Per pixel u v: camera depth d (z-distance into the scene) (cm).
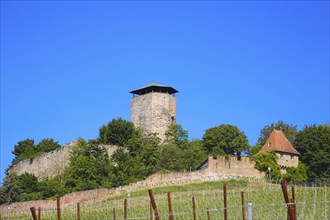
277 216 5706
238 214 5994
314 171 11075
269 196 7662
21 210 9519
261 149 10919
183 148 11381
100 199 9206
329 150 11112
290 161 10731
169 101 12144
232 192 8200
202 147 11656
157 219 4628
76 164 10194
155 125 11931
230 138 11644
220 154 11406
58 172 11706
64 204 9388
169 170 10338
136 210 7356
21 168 12688
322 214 6000
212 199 7662
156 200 7994
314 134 11231
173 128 11756
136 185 9669
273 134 10906
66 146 11712
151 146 10706
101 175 10062
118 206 7962
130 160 10294
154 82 12344
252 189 8506
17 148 13812
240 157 10169
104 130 11712
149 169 10244
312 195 7631
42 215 8150
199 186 9206
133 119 12225
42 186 10212
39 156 12294
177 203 7538
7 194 10000
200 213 6347
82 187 9756
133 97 12362
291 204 4466
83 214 7606
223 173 9944
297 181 10194
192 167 10481
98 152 10844
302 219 5716
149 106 12019
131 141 11144
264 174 10231
